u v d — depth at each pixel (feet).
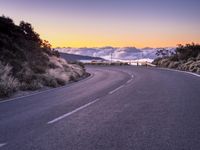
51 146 20.56
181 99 42.27
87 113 33.17
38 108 37.55
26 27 114.11
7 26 100.68
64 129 25.59
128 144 20.62
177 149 19.35
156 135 22.91
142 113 32.35
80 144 20.89
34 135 23.68
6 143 21.53
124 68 172.45
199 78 79.56
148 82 73.15
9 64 69.87
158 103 39.17
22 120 29.84
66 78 82.58
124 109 35.27
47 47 128.16
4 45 81.56
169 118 29.35
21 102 43.73
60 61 124.98
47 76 73.82
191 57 154.51
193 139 21.65
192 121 27.76
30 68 79.05
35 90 62.54
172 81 73.20
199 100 40.93
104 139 22.06
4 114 33.63
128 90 56.54
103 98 45.93
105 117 30.63
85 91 57.41
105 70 156.76
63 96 50.11
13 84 57.98
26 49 95.35
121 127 25.93
